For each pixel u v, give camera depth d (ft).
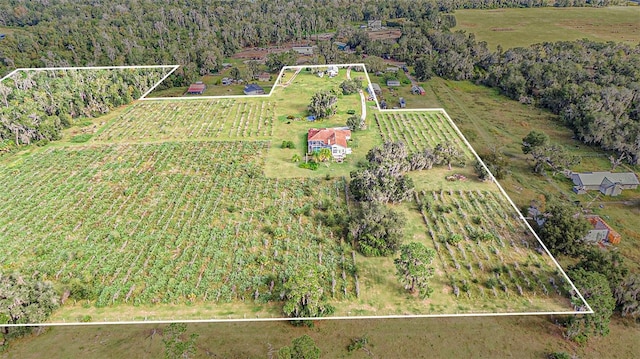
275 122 263.49
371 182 186.29
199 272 149.69
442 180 201.57
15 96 268.41
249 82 352.08
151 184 199.82
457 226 170.19
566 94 281.33
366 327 129.59
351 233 161.38
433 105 304.09
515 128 266.36
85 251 159.22
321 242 161.99
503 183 203.10
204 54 372.79
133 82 328.49
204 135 248.32
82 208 183.32
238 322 131.23
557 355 119.34
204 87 335.88
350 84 312.71
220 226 171.94
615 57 338.75
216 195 190.90
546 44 386.93
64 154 228.22
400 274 142.51
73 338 126.93
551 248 156.97
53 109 263.90
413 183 191.83
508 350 123.13
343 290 141.18
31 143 237.66
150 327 129.80
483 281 144.05
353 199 188.24
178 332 124.26
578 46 367.45
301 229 168.35
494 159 216.54
